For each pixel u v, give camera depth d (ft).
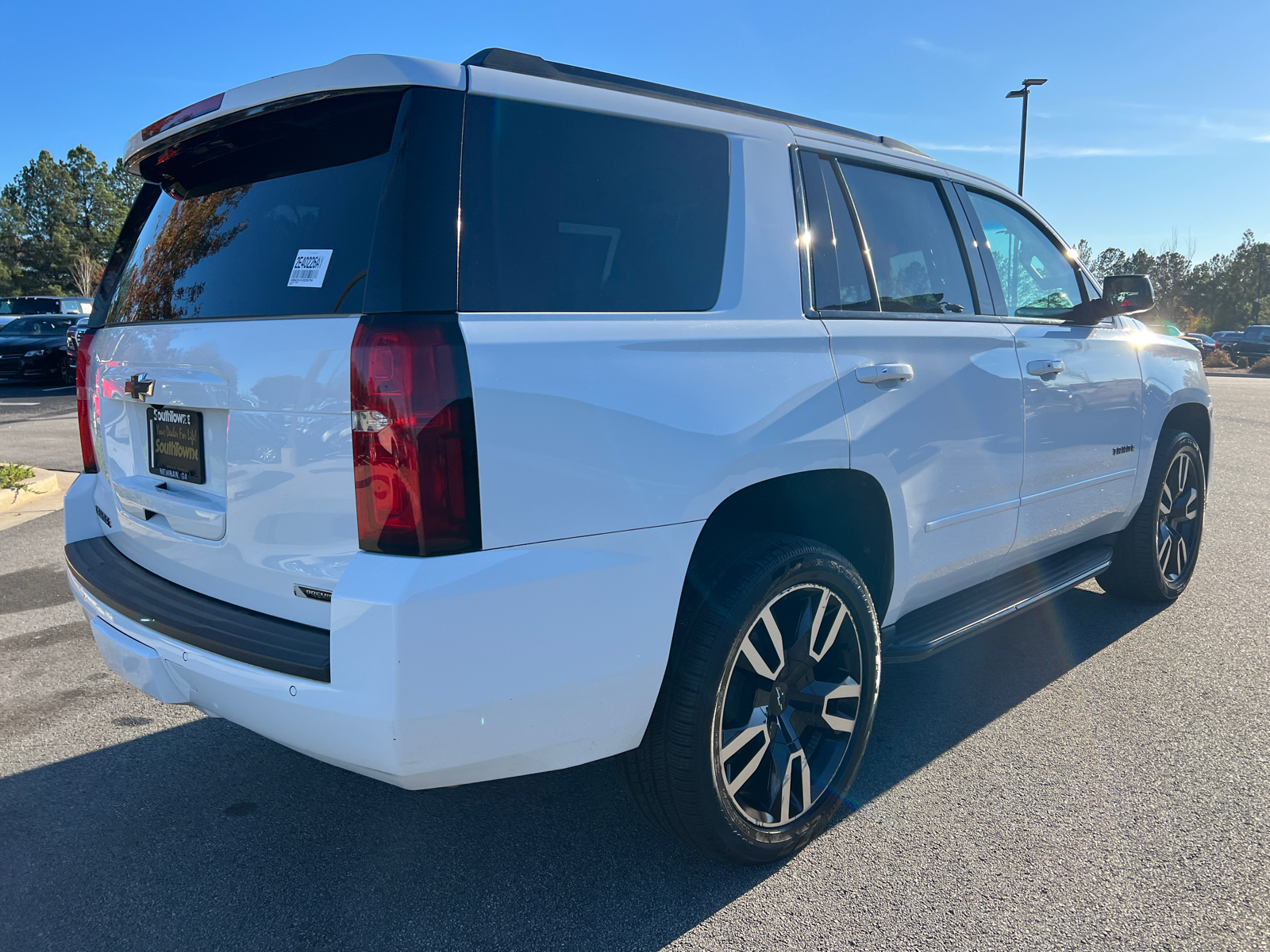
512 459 6.02
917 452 9.10
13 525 21.98
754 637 7.69
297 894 7.73
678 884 7.85
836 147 9.27
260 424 6.57
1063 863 8.07
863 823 8.79
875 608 8.86
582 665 6.42
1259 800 9.10
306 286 6.57
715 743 7.32
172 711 11.51
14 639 14.05
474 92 6.45
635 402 6.66
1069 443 11.67
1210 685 12.03
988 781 9.57
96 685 12.32
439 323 5.86
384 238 5.99
